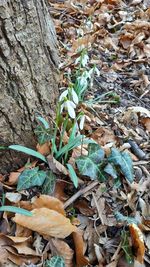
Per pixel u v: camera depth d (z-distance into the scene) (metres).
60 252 0.25
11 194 0.26
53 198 0.26
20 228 0.25
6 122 0.26
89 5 0.48
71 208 0.26
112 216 0.27
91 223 0.26
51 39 0.28
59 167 0.27
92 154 0.27
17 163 0.27
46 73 0.27
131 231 0.25
